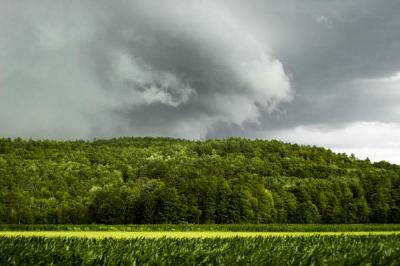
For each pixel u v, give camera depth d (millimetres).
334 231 76250
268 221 119750
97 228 78062
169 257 22922
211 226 82688
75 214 114875
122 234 54312
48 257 22641
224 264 21750
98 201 114688
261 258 22781
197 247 27047
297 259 22406
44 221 121000
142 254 23547
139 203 110688
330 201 130750
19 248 23688
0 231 69938
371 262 22016
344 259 22641
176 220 107625
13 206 137750
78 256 22875
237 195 115500
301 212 124562
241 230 80062
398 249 25797
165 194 108125
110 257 22281
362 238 35250
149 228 79438
